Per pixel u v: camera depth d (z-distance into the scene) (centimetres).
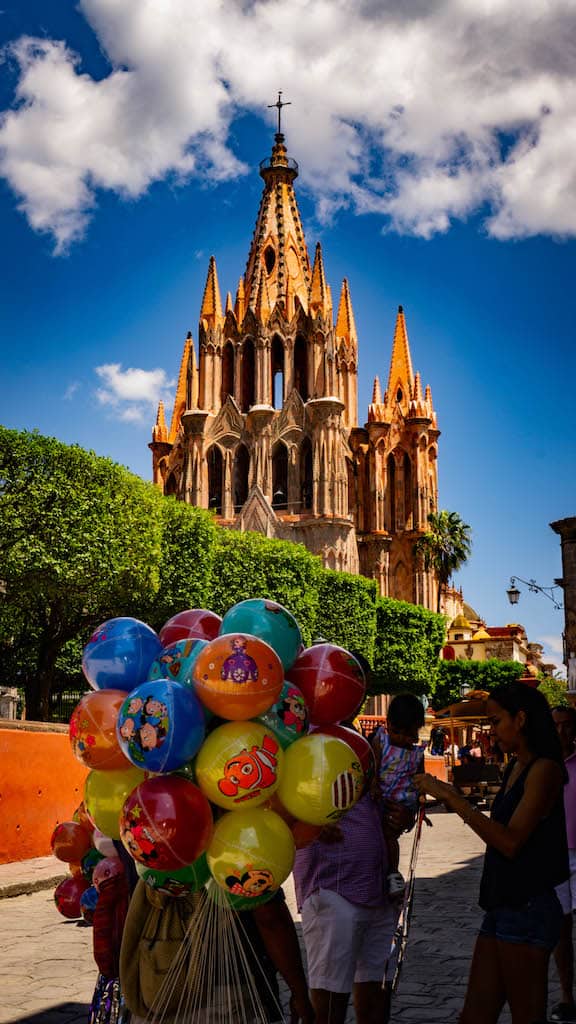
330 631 7125
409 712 759
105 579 4059
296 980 689
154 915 676
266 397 10294
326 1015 701
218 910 660
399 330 11244
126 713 630
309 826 697
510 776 659
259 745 629
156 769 623
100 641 716
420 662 8144
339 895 708
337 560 9462
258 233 11175
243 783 617
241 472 10381
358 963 734
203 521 5053
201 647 684
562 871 612
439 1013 942
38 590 3916
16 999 997
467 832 3156
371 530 10456
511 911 602
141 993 669
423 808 765
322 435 9719
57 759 2509
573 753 1024
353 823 718
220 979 654
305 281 10975
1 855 2216
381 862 723
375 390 10744
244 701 627
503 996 610
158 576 4447
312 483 9888
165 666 681
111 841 763
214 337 10612
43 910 1636
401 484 10738
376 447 10575
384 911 735
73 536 3875
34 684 4412
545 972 597
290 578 6225
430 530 10581
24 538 3788
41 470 3822
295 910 1614
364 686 720
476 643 11919
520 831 600
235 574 5928
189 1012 653
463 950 1233
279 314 10469
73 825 838
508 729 638
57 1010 954
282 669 655
